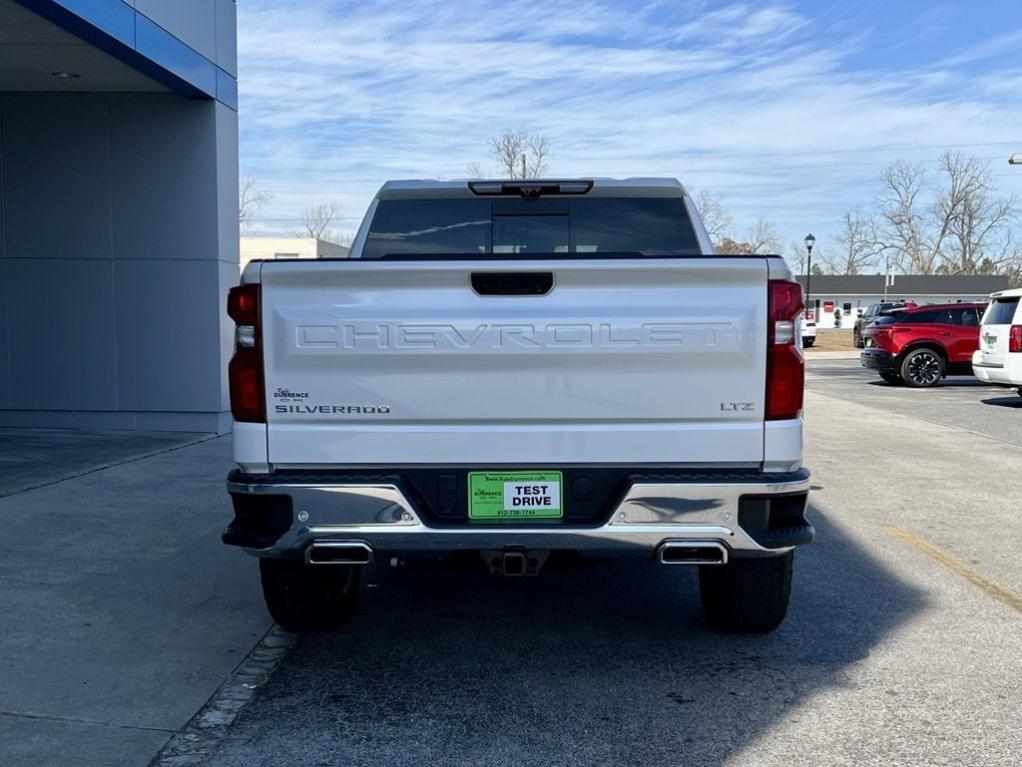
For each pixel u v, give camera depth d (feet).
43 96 38.42
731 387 12.24
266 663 14.43
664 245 17.29
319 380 12.37
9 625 15.74
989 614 16.67
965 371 66.13
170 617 16.33
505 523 12.34
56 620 16.02
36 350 39.47
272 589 14.69
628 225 17.34
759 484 12.07
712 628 15.92
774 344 12.19
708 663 14.35
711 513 12.16
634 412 12.25
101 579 18.30
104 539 21.15
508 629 16.02
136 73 34.71
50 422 39.81
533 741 11.75
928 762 11.11
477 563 13.46
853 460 33.88
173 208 38.65
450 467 12.42
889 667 14.15
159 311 39.04
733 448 12.30
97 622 16.01
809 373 84.17
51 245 38.96
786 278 12.17
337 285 12.28
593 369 12.24
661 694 13.17
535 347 12.23
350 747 11.61
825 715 12.46
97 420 39.68
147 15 32.89
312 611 14.90
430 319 12.24
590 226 17.31
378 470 12.47
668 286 12.17
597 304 12.18
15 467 29.66
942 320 66.74
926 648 14.97
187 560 19.65
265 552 12.50
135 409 39.47
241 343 12.43
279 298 12.34
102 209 38.78
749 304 12.14
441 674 13.97
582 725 12.21
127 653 14.67
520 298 12.23
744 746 11.57
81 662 14.26
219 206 38.81
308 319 12.28
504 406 12.30
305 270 12.20
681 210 17.28
